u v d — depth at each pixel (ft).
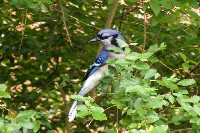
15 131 16.39
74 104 21.04
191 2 21.09
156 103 14.85
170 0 19.86
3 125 14.25
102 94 17.39
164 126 13.87
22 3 21.59
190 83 15.88
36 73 31.53
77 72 31.17
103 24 30.60
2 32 28.84
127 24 30.96
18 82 31.12
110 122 31.89
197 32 26.43
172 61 29.12
